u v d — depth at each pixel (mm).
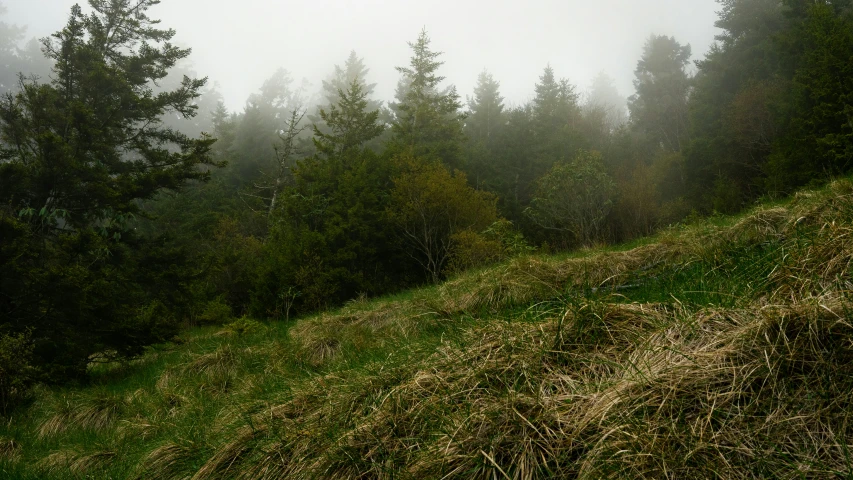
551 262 6340
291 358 6090
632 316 2840
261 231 23297
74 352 8352
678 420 1890
